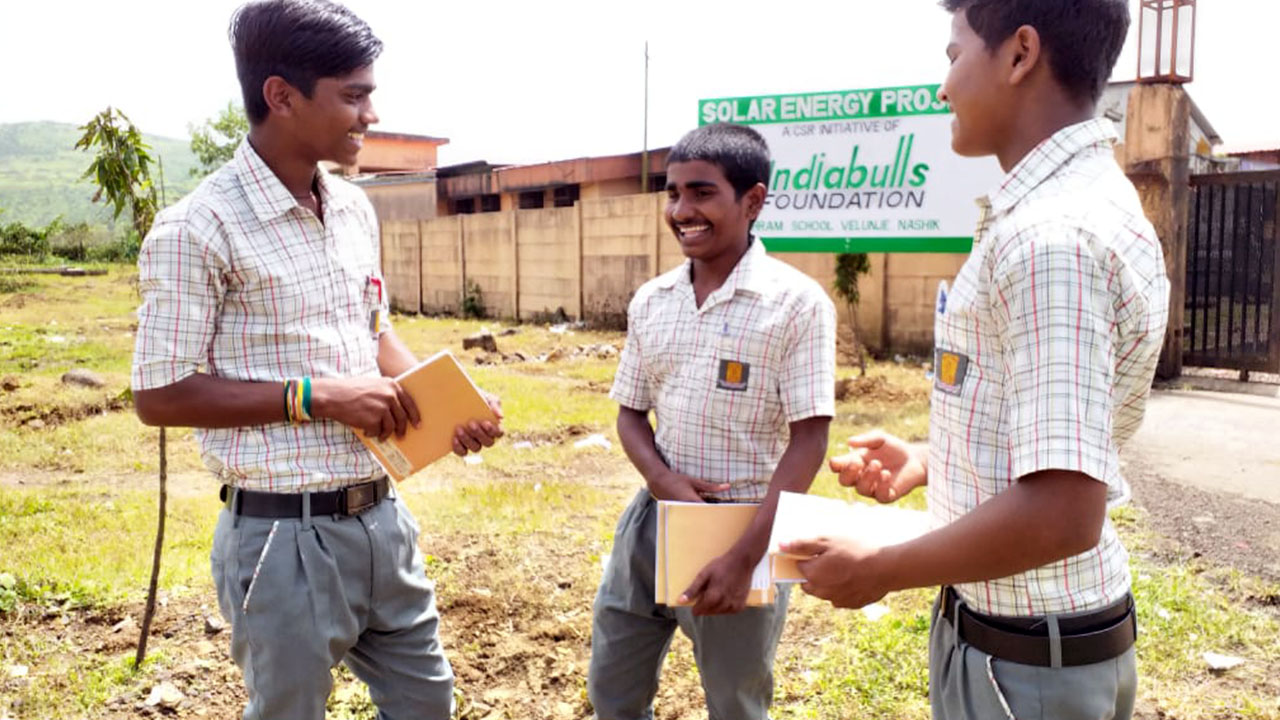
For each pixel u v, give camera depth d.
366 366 2.47
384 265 22.28
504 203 23.86
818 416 2.37
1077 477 1.33
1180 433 7.71
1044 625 1.54
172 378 2.13
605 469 7.07
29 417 8.88
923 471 2.05
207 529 5.61
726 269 2.51
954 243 9.84
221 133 40.94
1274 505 5.73
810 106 10.40
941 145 9.80
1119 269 1.40
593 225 16.28
